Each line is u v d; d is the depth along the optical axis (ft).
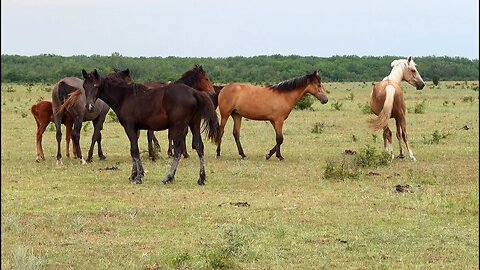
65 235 33.68
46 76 342.44
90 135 81.66
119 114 47.75
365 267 28.63
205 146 69.82
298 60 417.49
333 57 442.91
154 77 310.65
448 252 30.78
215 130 47.47
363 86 285.64
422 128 88.22
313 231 34.32
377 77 402.11
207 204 40.60
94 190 45.34
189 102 46.70
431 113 113.39
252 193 44.14
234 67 389.19
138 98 47.32
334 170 49.32
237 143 60.75
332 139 75.77
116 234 33.88
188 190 45.24
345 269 28.35
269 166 55.67
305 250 30.94
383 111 55.83
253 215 37.70
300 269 28.22
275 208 39.50
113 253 30.48
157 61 384.06
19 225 35.27
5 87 236.84
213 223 36.01
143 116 47.21
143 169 51.88
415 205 39.78
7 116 108.58
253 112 59.31
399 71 62.18
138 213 38.29
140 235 33.71
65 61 380.58
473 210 38.32
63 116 59.72
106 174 51.93
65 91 56.49
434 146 68.39
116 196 43.29
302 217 37.24
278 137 59.52
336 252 30.71
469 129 85.76
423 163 56.65
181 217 37.37
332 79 398.62
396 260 29.63
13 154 64.18
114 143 73.41
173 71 346.33
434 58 469.16
